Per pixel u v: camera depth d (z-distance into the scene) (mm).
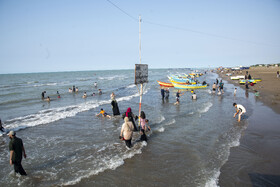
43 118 13086
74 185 5105
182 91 27891
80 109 16062
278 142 7816
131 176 5504
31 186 5125
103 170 5875
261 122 10680
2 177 5672
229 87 31203
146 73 9539
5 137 9531
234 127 9922
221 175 5438
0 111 16250
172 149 7367
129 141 7434
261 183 5047
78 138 9000
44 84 48594
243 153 6855
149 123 11102
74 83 50531
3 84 52656
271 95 19609
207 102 17656
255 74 53219
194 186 4926
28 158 6922
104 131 10039
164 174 5582
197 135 8852
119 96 24797
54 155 7152
